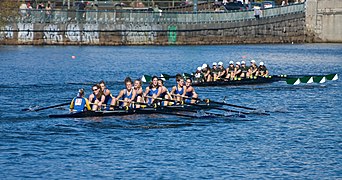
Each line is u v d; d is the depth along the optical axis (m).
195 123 106.44
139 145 89.62
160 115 112.19
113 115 108.25
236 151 87.81
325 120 113.25
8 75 176.38
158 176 75.56
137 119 107.19
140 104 111.19
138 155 84.31
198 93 146.38
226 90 153.25
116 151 86.06
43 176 74.88
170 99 115.06
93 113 106.62
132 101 110.88
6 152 84.12
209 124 106.00
